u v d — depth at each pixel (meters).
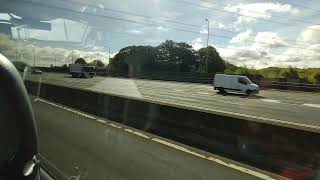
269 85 63.84
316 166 8.43
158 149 10.92
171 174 8.32
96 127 14.91
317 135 8.61
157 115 14.65
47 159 8.71
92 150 10.43
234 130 10.94
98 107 19.19
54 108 20.64
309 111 28.75
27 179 2.20
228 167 9.08
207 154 10.50
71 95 22.45
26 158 2.15
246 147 10.36
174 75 68.69
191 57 77.25
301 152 8.90
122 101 17.27
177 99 35.22
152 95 37.03
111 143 11.53
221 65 92.81
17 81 2.12
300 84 60.03
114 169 8.52
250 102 35.50
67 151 10.20
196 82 73.31
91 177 7.64
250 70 87.62
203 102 33.41
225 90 48.53
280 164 9.27
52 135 12.83
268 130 9.87
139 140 12.29
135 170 8.57
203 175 8.33
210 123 11.92
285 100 39.31
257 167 9.48
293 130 9.22
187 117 13.04
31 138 2.15
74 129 14.29
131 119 16.17
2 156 2.07
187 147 11.34
